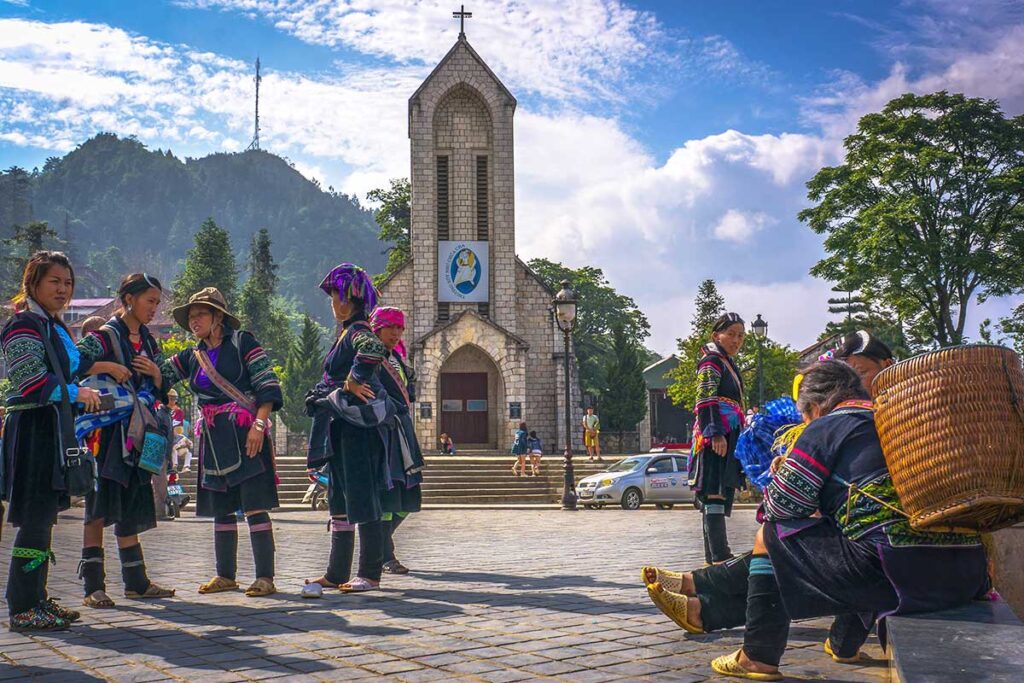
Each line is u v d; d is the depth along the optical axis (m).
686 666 4.19
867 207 40.31
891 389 3.24
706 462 6.87
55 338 5.36
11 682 3.94
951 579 3.37
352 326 6.69
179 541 11.90
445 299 41.34
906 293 40.25
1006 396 3.06
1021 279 37.94
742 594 4.23
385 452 6.68
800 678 3.99
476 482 30.03
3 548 10.77
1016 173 38.00
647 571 4.23
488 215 41.88
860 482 3.50
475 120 42.22
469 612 5.65
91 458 5.34
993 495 2.99
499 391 41.47
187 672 4.10
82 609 5.84
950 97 40.00
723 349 6.97
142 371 6.16
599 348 87.69
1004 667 2.44
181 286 86.00
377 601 6.12
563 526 16.16
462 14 42.16
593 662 4.27
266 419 6.52
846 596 3.53
